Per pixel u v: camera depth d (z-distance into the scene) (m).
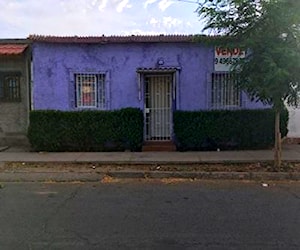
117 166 11.17
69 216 6.73
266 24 9.62
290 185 9.30
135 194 8.38
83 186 9.23
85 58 13.61
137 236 5.71
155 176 10.23
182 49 13.50
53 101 13.70
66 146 13.42
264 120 13.20
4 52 13.48
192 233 5.82
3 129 14.65
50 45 13.58
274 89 9.72
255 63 9.80
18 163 11.59
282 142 14.07
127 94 13.66
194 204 7.51
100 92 13.75
